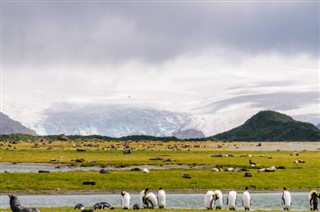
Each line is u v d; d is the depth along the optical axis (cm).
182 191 13700
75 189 13662
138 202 11494
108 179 14825
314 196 9444
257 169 18612
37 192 13312
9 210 8288
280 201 11719
